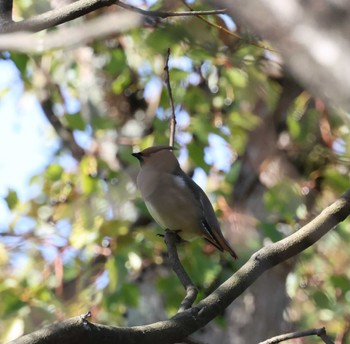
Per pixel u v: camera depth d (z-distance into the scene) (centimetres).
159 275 1224
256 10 321
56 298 1143
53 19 671
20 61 1162
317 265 1279
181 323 532
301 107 1239
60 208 1234
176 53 1149
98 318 1148
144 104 1377
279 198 1194
